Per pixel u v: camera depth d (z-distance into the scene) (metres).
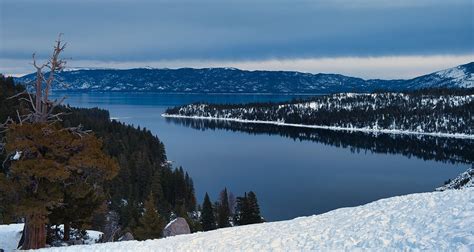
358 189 114.12
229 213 70.56
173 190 85.38
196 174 132.25
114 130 123.12
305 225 18.95
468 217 14.65
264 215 87.50
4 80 89.94
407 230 14.84
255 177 129.38
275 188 114.25
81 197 24.11
